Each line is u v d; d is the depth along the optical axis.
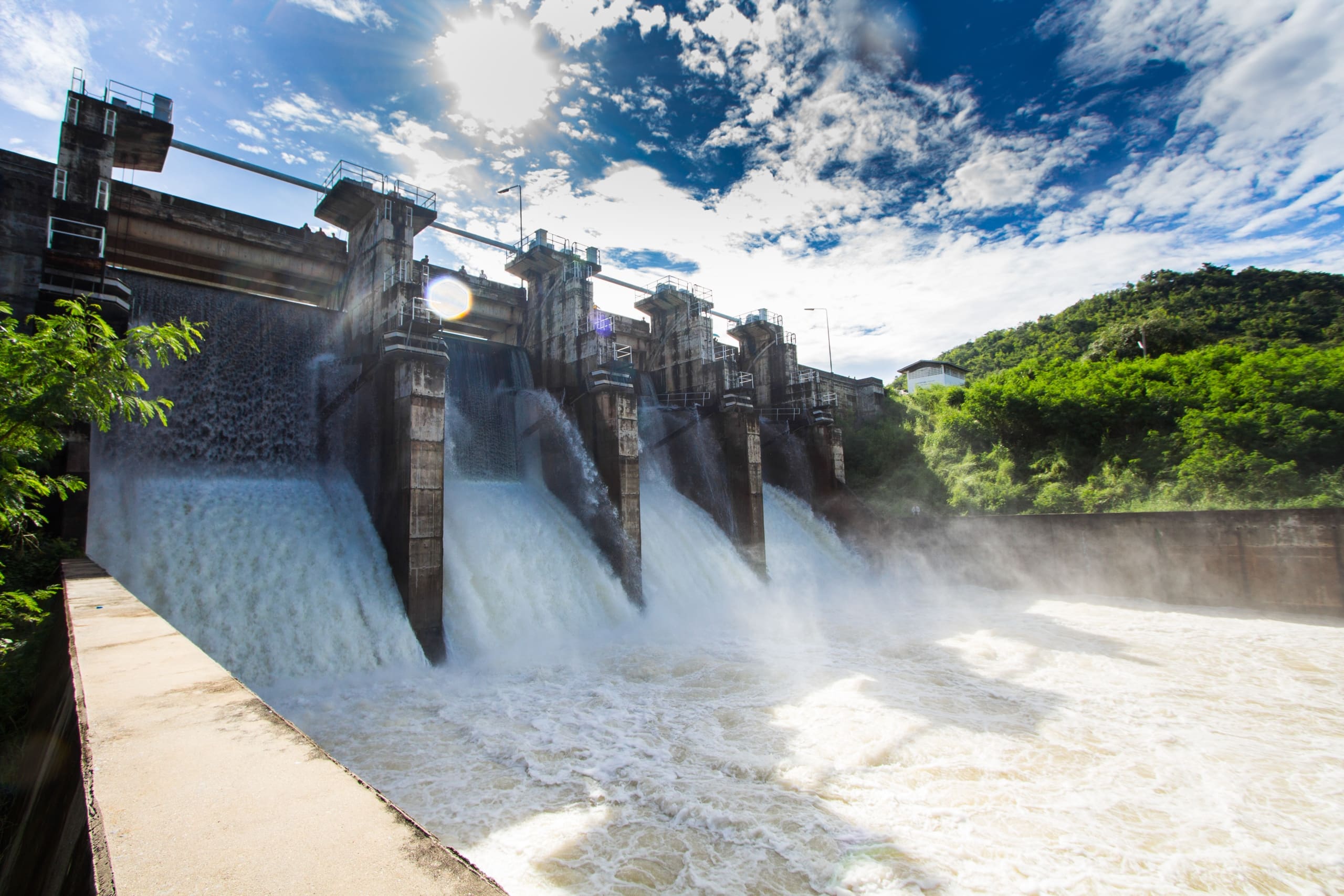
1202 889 9.30
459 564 26.58
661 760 13.75
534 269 37.19
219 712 4.13
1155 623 27.73
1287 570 28.98
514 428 35.19
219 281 31.05
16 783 6.30
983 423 50.34
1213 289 97.88
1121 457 42.47
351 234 30.23
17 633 10.65
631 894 9.09
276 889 2.13
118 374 8.66
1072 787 12.38
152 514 21.64
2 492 8.56
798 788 12.34
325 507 25.58
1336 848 10.33
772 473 48.03
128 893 2.03
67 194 20.94
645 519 37.12
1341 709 16.75
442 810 11.63
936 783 12.55
